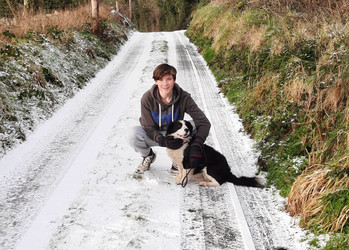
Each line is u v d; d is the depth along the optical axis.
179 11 32.94
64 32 10.34
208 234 2.81
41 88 6.62
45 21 10.53
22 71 6.53
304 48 6.09
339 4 8.09
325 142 3.63
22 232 2.88
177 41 16.64
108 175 3.86
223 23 11.82
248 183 3.62
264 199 3.42
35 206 3.29
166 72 3.00
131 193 3.45
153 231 2.83
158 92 3.22
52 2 19.17
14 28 8.78
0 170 4.12
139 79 8.69
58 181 3.81
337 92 4.09
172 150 3.32
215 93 7.46
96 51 11.30
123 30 18.06
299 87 4.77
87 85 8.48
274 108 5.06
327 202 2.84
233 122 5.74
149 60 11.25
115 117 5.98
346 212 2.62
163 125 3.40
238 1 13.45
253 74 6.84
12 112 5.40
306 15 8.19
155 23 42.03
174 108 3.30
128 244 2.66
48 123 5.84
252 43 7.93
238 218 3.04
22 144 4.93
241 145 4.83
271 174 3.80
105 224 2.93
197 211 3.15
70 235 2.78
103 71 10.06
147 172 3.91
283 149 4.04
